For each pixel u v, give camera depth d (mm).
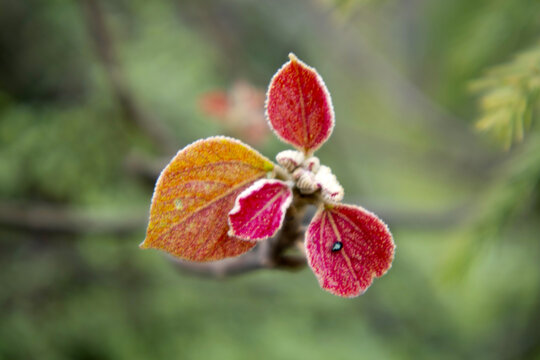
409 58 1584
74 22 868
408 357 1167
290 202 372
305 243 374
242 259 427
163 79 930
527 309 1098
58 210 851
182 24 1016
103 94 859
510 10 646
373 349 1108
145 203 938
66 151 871
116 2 905
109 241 906
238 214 369
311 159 380
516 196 519
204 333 975
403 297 1232
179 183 370
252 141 773
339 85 1409
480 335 1271
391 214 943
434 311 1263
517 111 449
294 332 1032
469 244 544
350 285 374
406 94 1486
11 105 889
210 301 1005
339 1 534
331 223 377
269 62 1153
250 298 1036
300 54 1189
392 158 1633
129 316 940
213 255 375
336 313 1113
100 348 901
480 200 709
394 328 1199
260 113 769
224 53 1047
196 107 901
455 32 838
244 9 1134
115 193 920
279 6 1158
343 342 1079
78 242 915
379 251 375
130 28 926
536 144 529
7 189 874
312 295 1089
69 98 910
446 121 1432
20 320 869
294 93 381
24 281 899
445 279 559
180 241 373
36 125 869
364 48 1449
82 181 888
